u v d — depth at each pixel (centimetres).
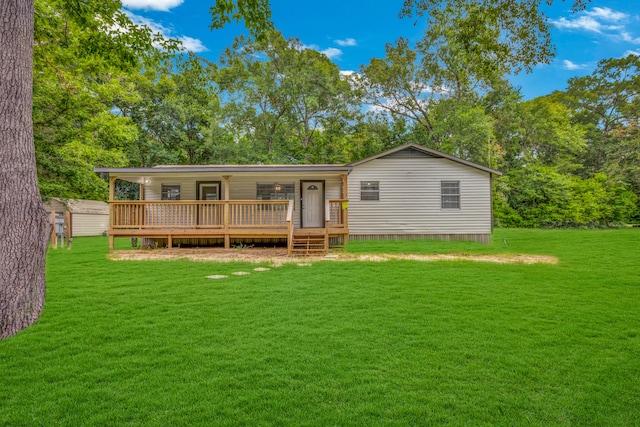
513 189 2562
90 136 1609
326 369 300
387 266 824
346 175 1216
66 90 1378
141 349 341
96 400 252
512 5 707
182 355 328
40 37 1102
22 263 383
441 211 1398
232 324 415
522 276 702
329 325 412
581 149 2817
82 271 752
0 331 364
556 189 2439
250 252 1098
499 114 2558
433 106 2656
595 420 234
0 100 375
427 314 454
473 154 2183
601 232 1927
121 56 832
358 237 1391
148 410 240
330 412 239
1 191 369
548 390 270
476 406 248
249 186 1387
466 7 761
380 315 450
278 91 2450
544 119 2641
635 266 823
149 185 1379
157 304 498
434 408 245
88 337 371
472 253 1060
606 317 442
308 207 1394
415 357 325
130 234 1140
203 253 1071
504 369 302
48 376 287
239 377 286
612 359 323
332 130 2656
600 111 3466
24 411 238
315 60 2591
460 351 338
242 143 2364
